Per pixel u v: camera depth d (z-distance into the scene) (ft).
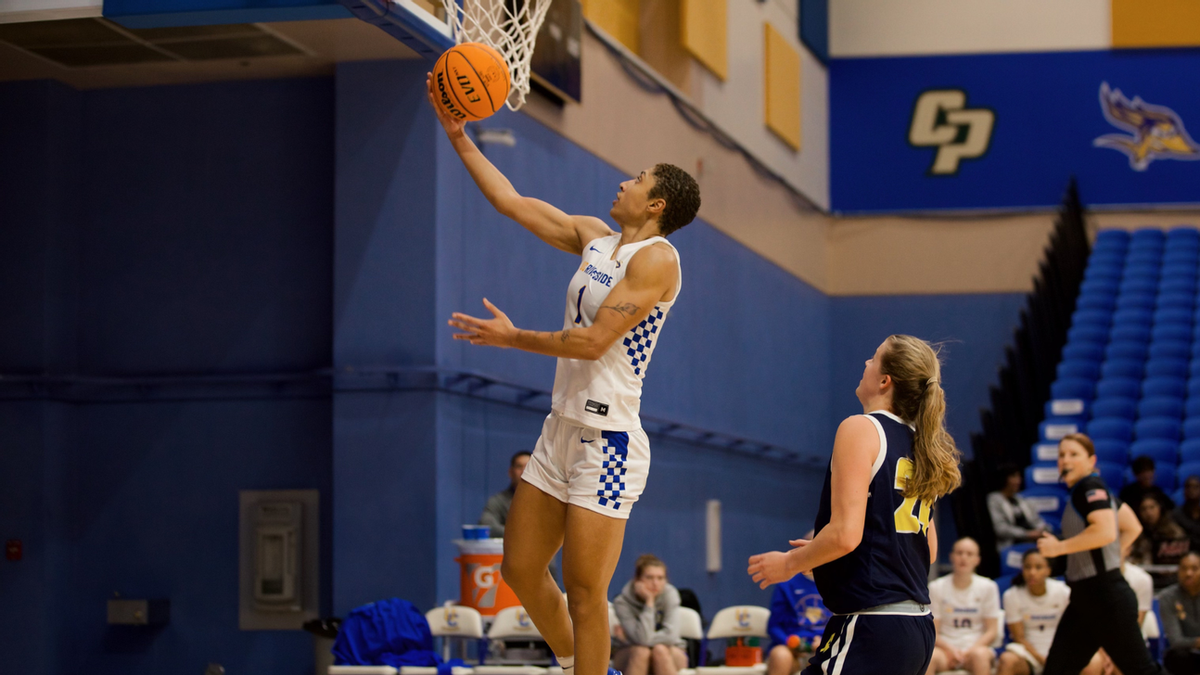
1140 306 50.78
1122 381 46.70
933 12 54.70
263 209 26.63
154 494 26.25
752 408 43.27
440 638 25.59
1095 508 18.52
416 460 24.95
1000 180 53.78
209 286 26.66
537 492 11.78
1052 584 25.95
